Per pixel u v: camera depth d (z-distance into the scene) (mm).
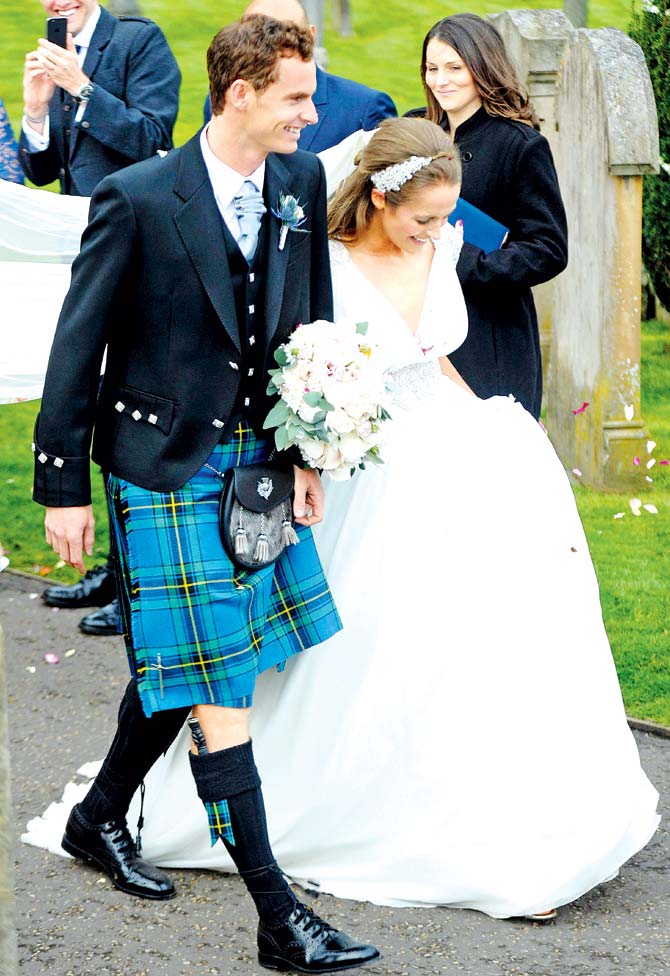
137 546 3146
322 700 3459
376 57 14281
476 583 3434
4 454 7207
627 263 6391
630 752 3502
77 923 3330
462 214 4520
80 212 4781
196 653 3133
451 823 3363
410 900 3406
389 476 3514
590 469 6770
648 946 3248
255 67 2912
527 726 3359
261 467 3229
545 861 3322
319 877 3484
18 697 4652
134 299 3096
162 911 3393
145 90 5285
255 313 3176
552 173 4676
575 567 3559
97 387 3184
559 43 7199
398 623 3420
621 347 6496
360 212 3549
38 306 4766
